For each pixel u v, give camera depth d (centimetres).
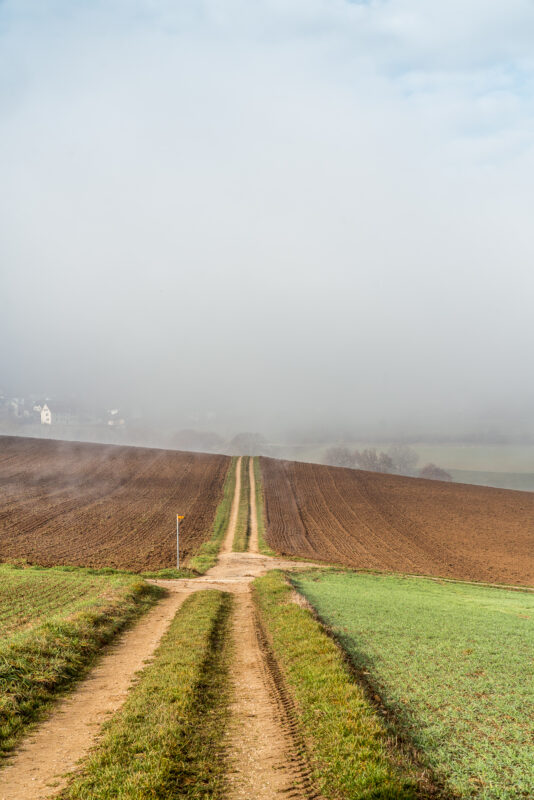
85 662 1430
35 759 834
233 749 861
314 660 1347
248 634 1812
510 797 740
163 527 5941
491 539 6512
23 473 8425
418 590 3506
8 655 1281
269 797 705
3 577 3225
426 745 892
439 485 10044
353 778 734
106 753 823
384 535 6444
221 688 1191
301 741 895
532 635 1925
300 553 5203
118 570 3909
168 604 2562
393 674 1307
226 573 4094
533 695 1181
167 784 725
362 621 2012
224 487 8481
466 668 1390
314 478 9675
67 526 5716
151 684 1175
